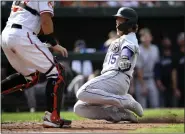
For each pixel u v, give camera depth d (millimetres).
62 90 16281
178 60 38781
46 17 15984
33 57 15961
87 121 20125
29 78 16797
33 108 32406
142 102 36656
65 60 35281
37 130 15359
